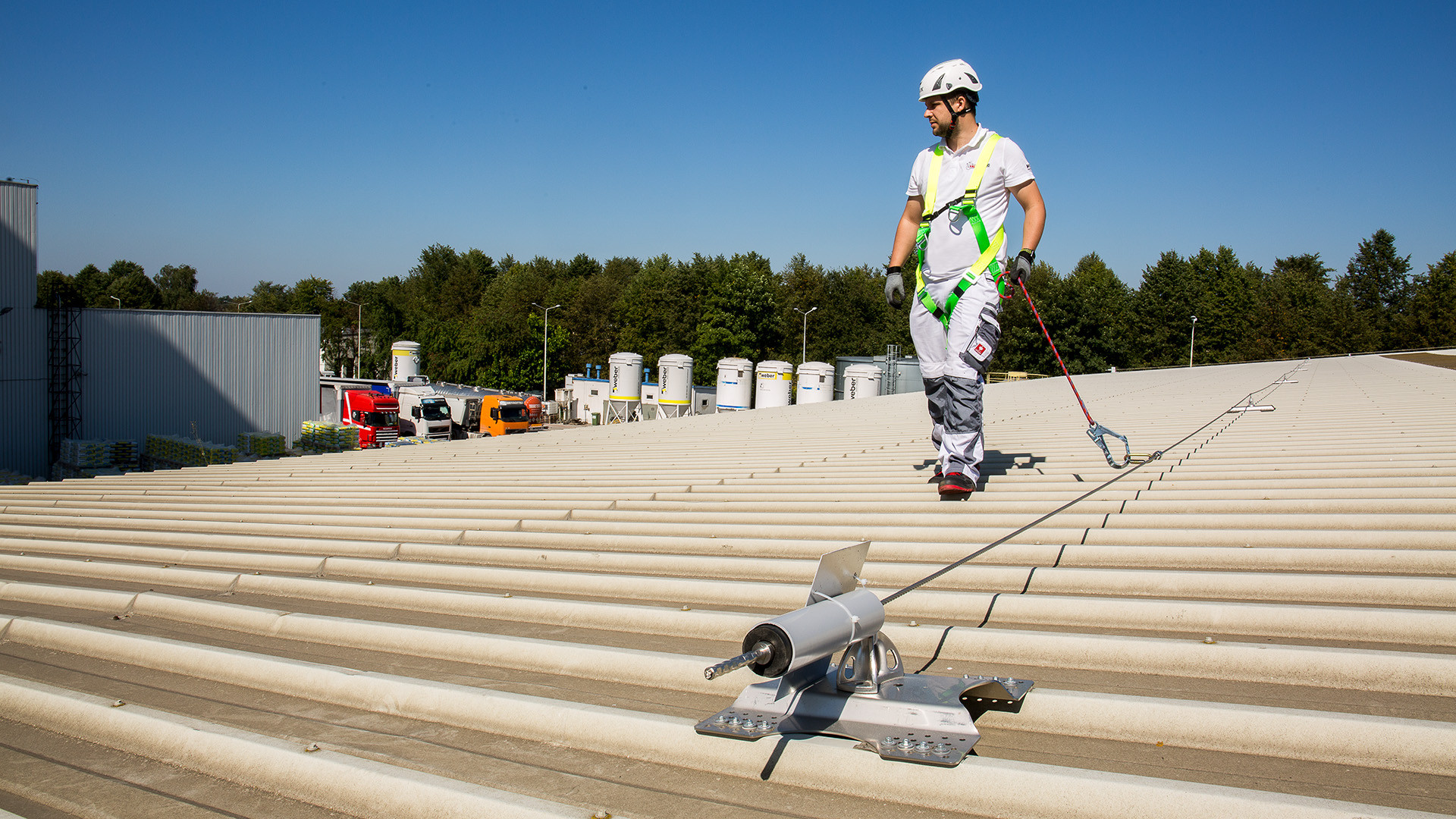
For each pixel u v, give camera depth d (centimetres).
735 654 294
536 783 220
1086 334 6328
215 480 949
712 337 7056
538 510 590
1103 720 225
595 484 694
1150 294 7538
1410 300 8906
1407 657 236
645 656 287
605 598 386
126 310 3425
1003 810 190
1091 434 571
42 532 668
